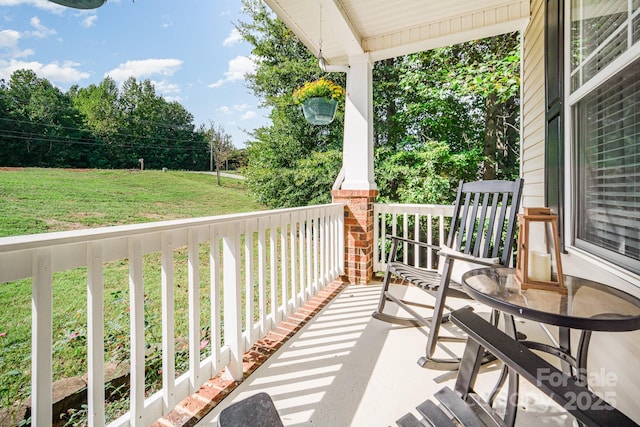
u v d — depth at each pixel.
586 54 1.87
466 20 3.13
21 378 1.96
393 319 2.53
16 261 0.94
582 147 1.95
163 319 1.44
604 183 1.69
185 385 1.57
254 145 8.10
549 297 1.19
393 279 3.76
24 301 3.21
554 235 1.30
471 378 1.06
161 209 9.79
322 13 2.98
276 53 7.85
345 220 3.67
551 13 2.37
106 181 12.48
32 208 8.17
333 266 3.49
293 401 1.63
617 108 1.56
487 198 2.32
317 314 2.73
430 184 6.27
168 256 1.44
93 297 1.15
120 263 4.69
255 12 7.85
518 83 5.57
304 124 7.42
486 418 1.01
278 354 2.08
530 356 0.79
